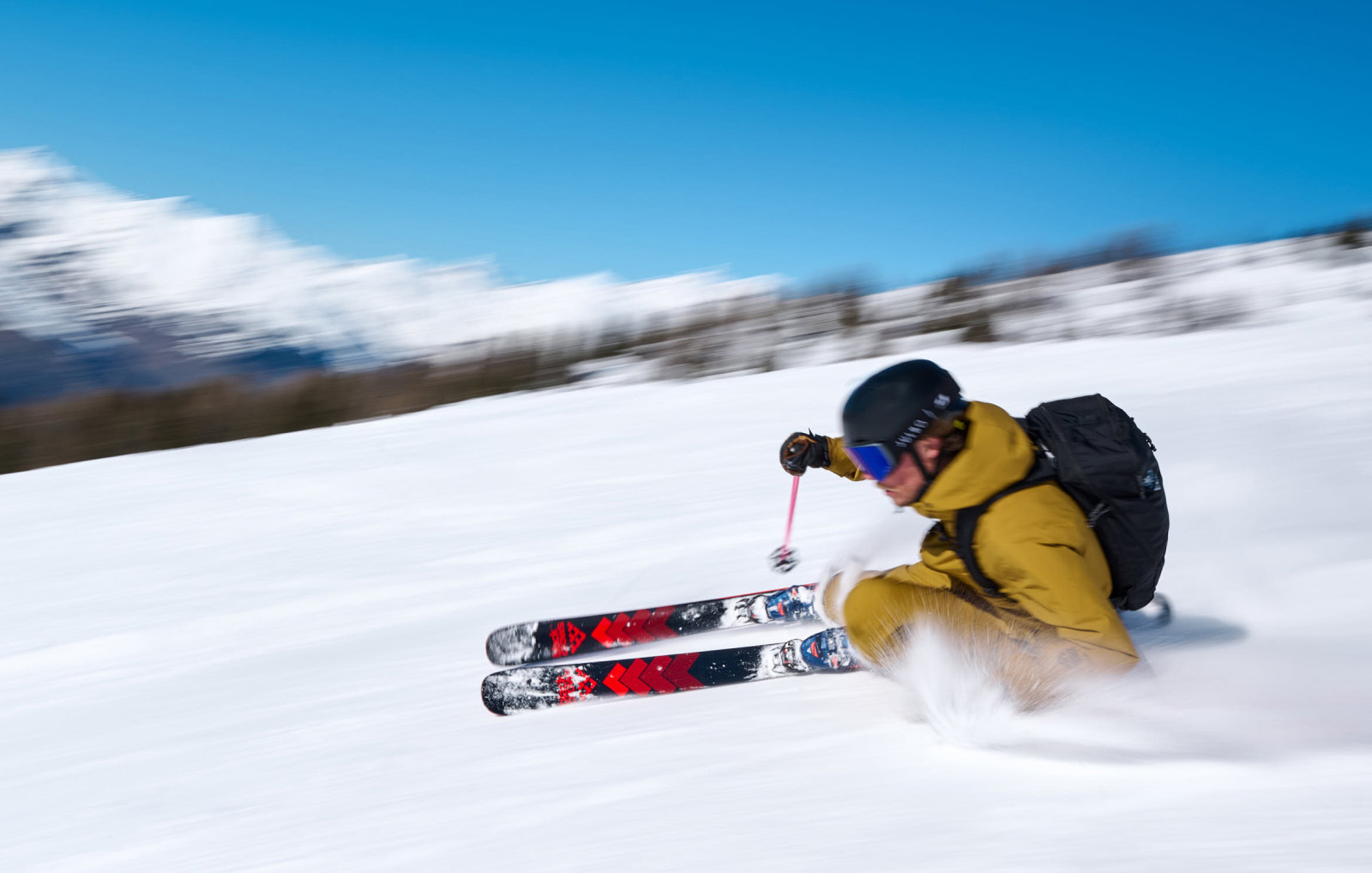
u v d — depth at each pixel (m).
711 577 4.01
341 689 3.26
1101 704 2.01
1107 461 2.04
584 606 3.90
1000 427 2.07
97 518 7.84
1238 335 9.80
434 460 8.70
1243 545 3.12
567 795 2.00
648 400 11.20
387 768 2.42
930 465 2.10
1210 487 3.94
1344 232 15.30
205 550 6.30
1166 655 2.32
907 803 1.68
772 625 3.22
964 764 1.82
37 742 3.21
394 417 13.47
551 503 6.48
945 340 13.22
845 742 2.05
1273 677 2.10
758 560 4.13
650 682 2.68
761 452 7.40
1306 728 1.79
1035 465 2.11
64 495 9.16
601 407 11.05
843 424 2.16
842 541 4.18
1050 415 2.13
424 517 6.55
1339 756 1.62
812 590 3.11
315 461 9.37
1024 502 2.04
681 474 6.91
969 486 2.06
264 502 7.75
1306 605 2.57
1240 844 1.35
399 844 1.90
